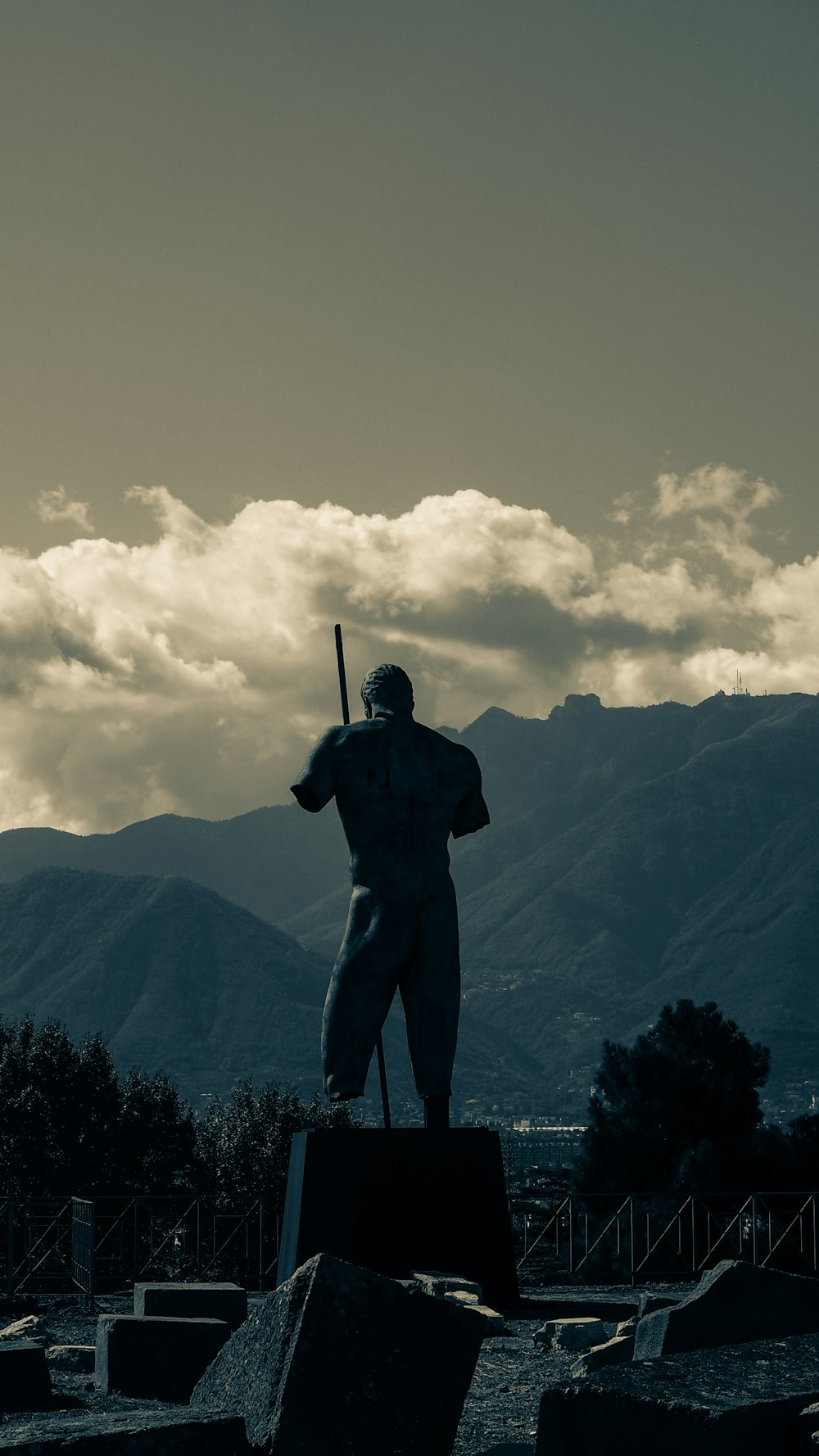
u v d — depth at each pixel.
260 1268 20.47
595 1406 6.76
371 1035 15.52
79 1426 6.77
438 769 16.17
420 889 15.83
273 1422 7.01
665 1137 39.69
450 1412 7.27
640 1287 17.92
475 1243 14.93
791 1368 7.18
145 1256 33.09
